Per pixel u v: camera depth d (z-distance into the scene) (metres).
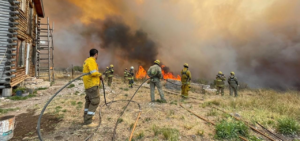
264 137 2.97
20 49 7.55
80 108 4.39
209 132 3.08
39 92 6.62
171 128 3.15
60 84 9.11
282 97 7.46
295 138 2.96
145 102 5.43
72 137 2.64
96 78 3.10
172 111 4.35
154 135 2.83
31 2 8.95
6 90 5.73
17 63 6.82
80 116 3.73
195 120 3.75
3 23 5.69
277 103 5.20
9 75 5.77
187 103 5.59
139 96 6.55
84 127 3.08
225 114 4.09
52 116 3.69
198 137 2.84
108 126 3.18
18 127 3.00
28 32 8.71
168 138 2.69
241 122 3.21
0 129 2.26
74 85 7.76
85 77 3.05
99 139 2.61
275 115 4.03
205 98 6.81
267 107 4.84
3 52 5.69
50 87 7.65
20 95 5.88
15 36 6.29
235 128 3.02
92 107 3.11
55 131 2.86
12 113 3.91
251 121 3.72
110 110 4.30
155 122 3.49
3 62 5.69
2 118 2.44
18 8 6.05
